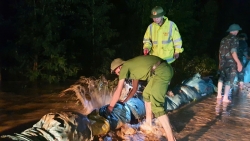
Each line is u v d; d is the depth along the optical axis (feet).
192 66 42.01
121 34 40.22
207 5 49.73
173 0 42.52
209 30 49.96
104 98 20.84
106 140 16.20
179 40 18.61
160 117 15.62
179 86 26.22
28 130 13.84
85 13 33.50
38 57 31.53
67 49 33.37
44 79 31.42
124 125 18.08
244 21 62.44
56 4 31.58
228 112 22.31
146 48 19.01
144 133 17.56
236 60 24.40
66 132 13.69
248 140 17.12
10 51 30.25
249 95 27.94
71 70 31.65
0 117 19.01
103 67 34.32
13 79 31.68
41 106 21.62
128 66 16.03
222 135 17.74
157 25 18.76
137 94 21.03
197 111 22.44
